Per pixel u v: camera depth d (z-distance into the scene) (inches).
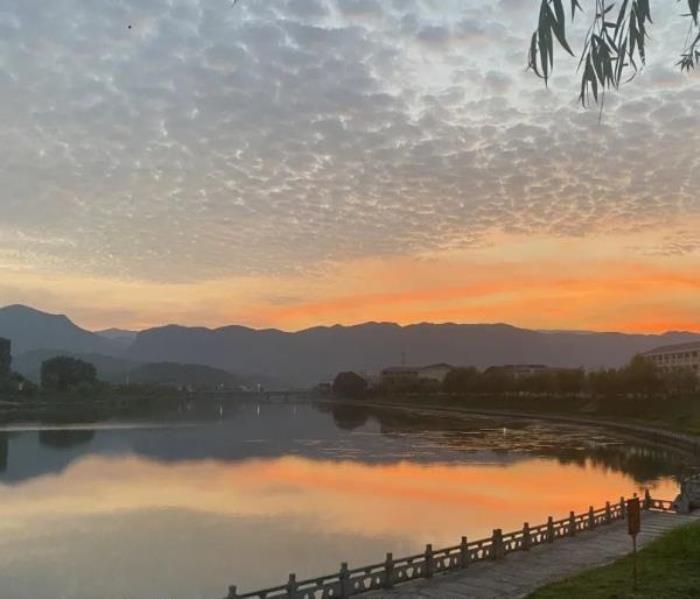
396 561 1118.4
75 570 1619.1
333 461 3777.1
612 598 887.1
